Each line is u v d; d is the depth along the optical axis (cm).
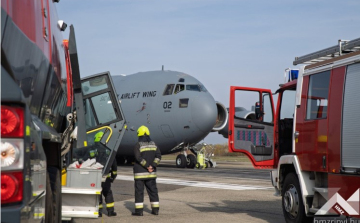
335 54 784
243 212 1039
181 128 2553
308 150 774
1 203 293
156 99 2655
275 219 941
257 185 1669
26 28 434
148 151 1007
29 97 449
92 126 1027
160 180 1870
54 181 547
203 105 2489
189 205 1157
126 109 2797
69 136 726
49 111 577
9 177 294
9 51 375
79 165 752
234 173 2345
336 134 701
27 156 307
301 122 801
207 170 2611
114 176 1017
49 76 548
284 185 859
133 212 1044
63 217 737
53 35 589
